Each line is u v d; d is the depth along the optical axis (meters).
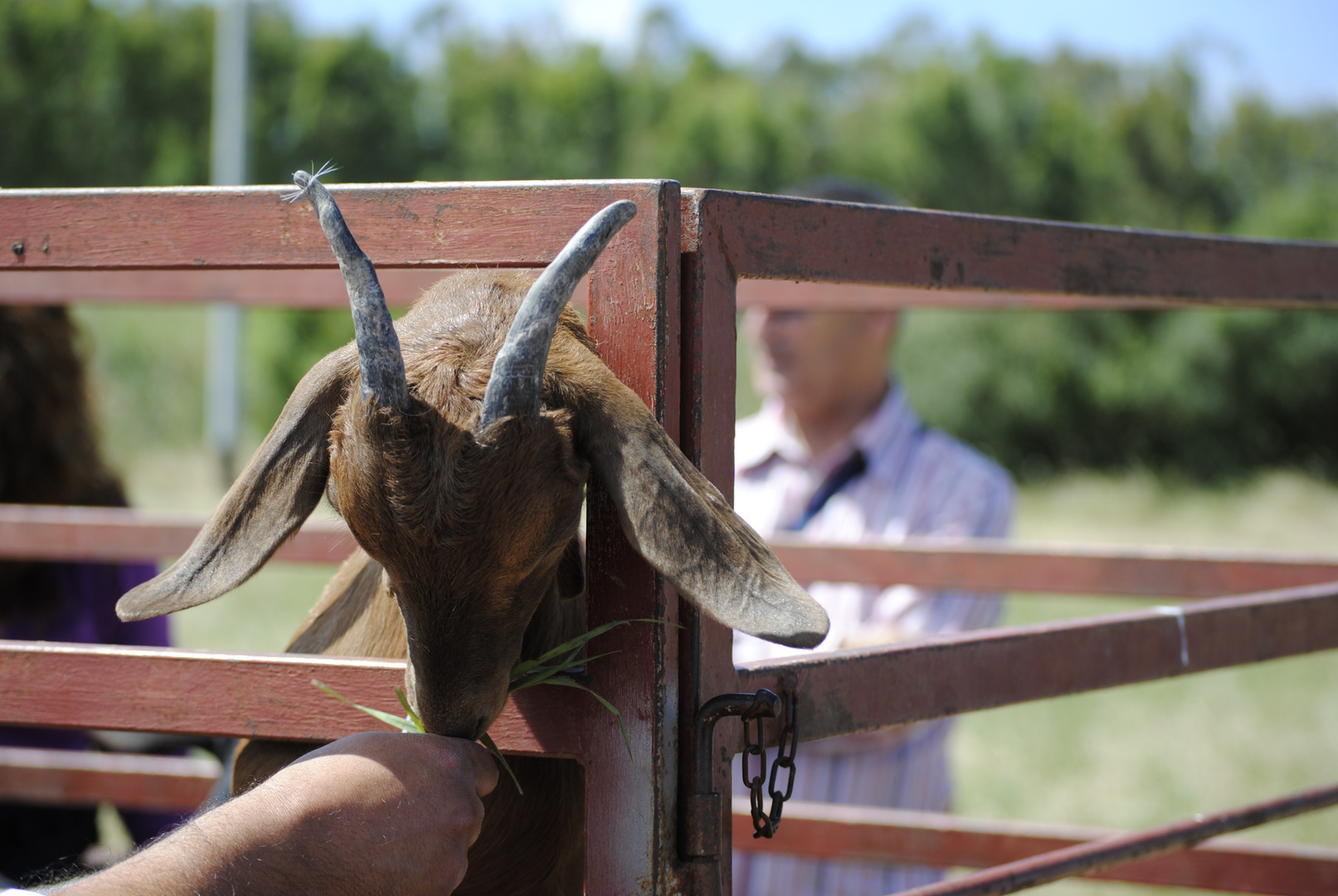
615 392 1.52
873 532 4.13
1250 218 29.75
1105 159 32.62
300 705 1.75
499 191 1.68
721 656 1.68
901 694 1.85
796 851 3.10
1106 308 2.94
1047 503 20.89
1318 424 25.00
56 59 33.34
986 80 33.59
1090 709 8.12
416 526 1.41
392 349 1.42
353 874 1.47
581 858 2.21
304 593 10.66
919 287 1.89
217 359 16.62
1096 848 2.14
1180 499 21.83
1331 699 8.38
